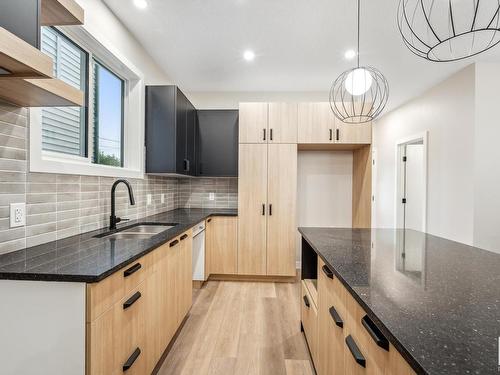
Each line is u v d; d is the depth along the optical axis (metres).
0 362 1.08
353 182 3.95
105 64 2.39
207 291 3.14
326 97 4.12
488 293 0.91
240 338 2.18
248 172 3.42
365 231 2.20
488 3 2.10
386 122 5.19
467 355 0.56
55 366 1.06
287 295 3.04
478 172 3.05
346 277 1.07
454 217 3.35
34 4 1.00
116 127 2.62
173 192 3.75
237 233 3.44
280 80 3.71
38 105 1.36
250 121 3.42
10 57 0.84
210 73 3.49
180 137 2.96
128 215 2.50
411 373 0.63
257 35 2.64
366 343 0.92
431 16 2.26
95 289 1.06
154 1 2.16
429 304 0.82
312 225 4.03
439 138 3.64
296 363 1.88
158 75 3.29
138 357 1.43
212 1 2.17
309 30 2.55
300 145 3.55
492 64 3.05
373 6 2.20
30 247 1.47
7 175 1.33
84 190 1.90
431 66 3.18
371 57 3.02
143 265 1.49
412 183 4.75
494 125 3.04
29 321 1.06
